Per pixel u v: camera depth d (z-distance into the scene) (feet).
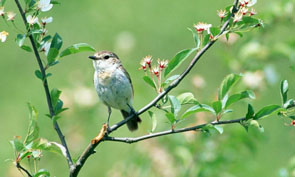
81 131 43.14
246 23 24.03
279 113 23.70
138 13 62.44
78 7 63.00
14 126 53.72
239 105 37.29
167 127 39.17
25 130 53.06
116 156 47.98
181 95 24.95
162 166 37.09
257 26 24.12
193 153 37.11
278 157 45.34
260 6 45.68
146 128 39.75
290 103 23.73
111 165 47.42
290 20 38.06
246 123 23.58
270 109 23.41
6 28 59.82
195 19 61.87
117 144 48.44
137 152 38.52
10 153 47.93
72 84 44.39
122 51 50.47
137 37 60.39
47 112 53.11
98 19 61.87
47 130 43.21
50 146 22.56
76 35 61.21
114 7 62.75
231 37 35.37
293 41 38.60
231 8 24.95
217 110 23.48
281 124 46.88
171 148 38.17
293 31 40.34
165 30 61.16
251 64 39.09
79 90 43.16
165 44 60.23
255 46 39.19
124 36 51.57
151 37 60.64
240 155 37.06
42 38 24.31
